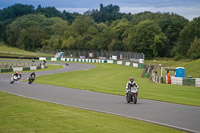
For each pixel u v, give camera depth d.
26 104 30.39
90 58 182.62
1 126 19.44
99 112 25.95
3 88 49.12
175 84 61.53
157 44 176.12
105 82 68.25
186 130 19.25
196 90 49.28
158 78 66.31
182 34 172.00
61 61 176.75
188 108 29.41
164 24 199.62
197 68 82.50
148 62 155.38
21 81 66.56
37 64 143.00
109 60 158.12
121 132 18.12
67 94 40.88
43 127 19.17
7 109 26.91
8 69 103.75
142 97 38.56
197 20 170.00
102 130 18.56
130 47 186.75
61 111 25.98
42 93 41.88
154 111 27.00
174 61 156.12
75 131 18.11
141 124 20.86
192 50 147.38
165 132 18.48
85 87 52.31
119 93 42.97
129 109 27.97
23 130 18.28
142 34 178.25
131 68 122.12
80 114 24.53
